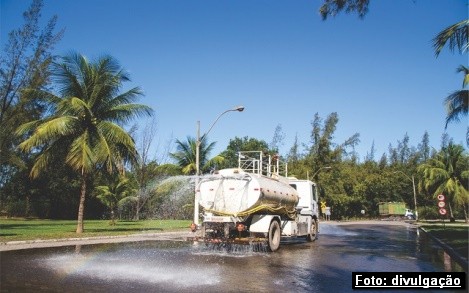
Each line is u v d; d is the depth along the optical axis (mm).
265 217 15664
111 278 9398
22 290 8008
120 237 21859
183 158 42438
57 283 8742
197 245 17391
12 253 13953
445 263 12945
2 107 24797
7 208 53094
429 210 66812
